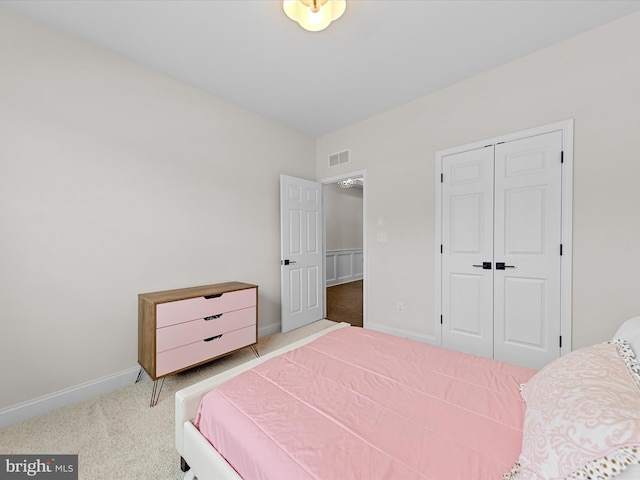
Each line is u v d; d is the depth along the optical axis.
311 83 2.53
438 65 2.29
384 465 0.75
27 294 1.74
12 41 1.68
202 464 1.05
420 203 2.83
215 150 2.73
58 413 1.78
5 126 1.66
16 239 1.70
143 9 1.68
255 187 3.11
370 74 2.40
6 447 1.49
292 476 0.74
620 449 0.55
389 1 1.64
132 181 2.18
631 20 1.78
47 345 1.81
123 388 2.10
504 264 2.33
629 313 1.82
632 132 1.80
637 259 1.79
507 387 1.12
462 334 2.57
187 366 2.12
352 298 5.09
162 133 2.35
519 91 2.22
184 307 2.09
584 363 0.87
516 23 1.83
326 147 3.74
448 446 0.82
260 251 3.16
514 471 0.70
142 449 1.47
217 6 1.67
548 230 2.12
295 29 1.87
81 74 1.93
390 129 3.06
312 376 1.25
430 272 2.77
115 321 2.10
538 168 2.15
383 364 1.36
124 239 2.14
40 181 1.78
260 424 0.94
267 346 2.88
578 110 1.98
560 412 0.70
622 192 1.83
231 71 2.34
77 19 1.76
